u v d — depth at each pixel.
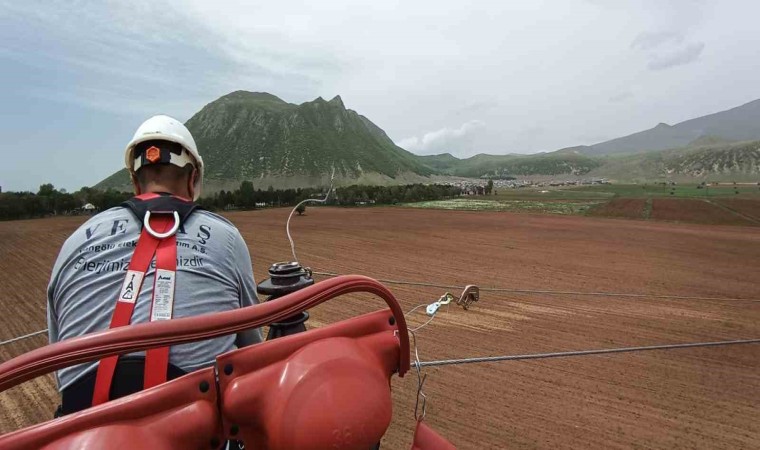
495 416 5.34
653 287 13.00
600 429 5.14
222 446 1.36
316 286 1.52
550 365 6.93
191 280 1.62
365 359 1.50
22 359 1.10
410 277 13.89
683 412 5.58
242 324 1.36
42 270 15.68
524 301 10.94
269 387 1.34
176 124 1.92
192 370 1.52
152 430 1.17
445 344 7.84
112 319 1.49
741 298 11.83
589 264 16.42
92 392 1.45
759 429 5.24
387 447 4.59
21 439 1.02
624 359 7.29
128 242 1.62
